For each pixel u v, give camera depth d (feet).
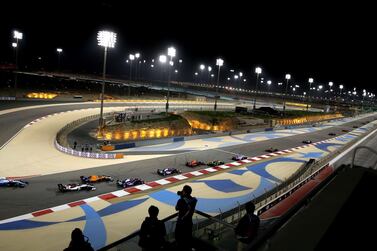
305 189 94.17
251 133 209.05
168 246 27.81
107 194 84.17
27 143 133.49
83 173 100.58
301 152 160.66
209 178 105.09
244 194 92.79
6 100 225.56
